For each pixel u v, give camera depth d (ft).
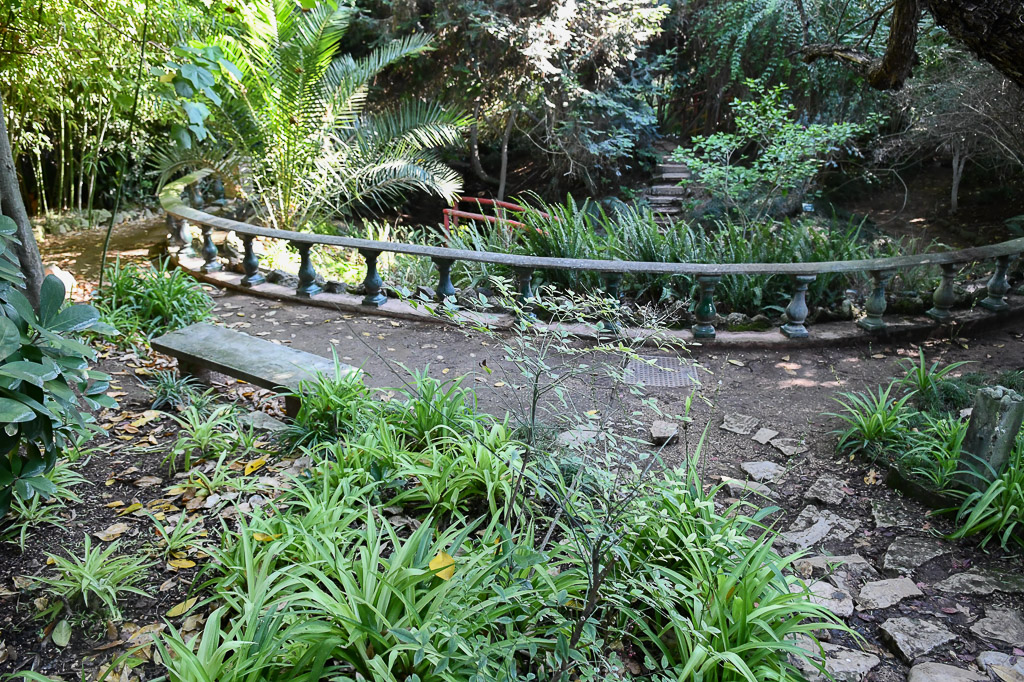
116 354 15.90
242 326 18.61
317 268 24.16
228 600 7.55
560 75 37.32
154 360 15.88
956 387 13.93
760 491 11.43
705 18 42.06
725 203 32.40
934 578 9.46
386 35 35.94
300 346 17.29
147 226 30.35
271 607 7.32
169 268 23.68
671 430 13.06
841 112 37.58
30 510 9.62
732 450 12.70
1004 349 16.94
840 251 20.68
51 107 27.04
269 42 25.95
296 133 27.76
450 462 10.36
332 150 29.91
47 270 19.71
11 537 9.37
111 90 24.47
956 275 21.36
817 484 11.59
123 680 7.46
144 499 10.48
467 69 36.06
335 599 7.25
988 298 18.47
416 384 12.25
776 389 15.10
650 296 20.01
